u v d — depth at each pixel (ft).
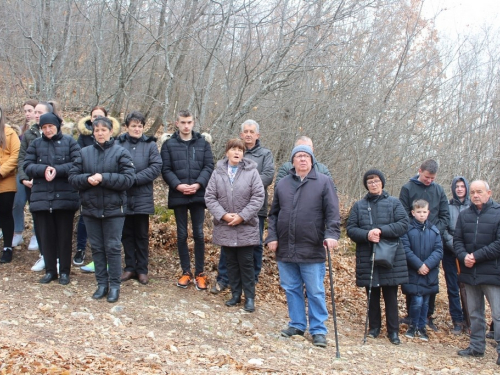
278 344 15.83
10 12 31.01
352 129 32.71
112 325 15.10
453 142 39.58
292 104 30.01
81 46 33.94
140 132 19.43
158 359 12.82
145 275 19.71
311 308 16.47
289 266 16.93
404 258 18.57
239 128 27.14
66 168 17.88
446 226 21.17
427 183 21.18
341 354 15.79
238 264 18.88
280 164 31.94
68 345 12.98
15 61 34.04
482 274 17.35
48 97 28.12
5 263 19.94
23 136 19.71
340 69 31.01
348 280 26.13
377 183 18.66
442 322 22.54
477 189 17.61
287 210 16.47
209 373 12.25
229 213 18.33
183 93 32.63
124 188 17.06
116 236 17.34
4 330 13.33
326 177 16.48
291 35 27.02
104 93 32.99
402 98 35.70
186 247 20.08
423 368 15.34
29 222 23.77
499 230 17.13
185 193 19.35
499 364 16.85
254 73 27.71
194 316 17.13
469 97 43.55
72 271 19.98
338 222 16.07
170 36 27.25
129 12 25.99
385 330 20.02
